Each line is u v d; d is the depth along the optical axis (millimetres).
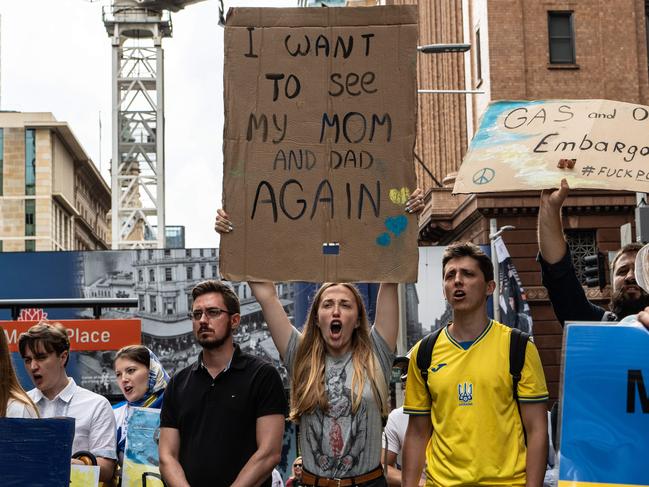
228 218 8812
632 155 8633
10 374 9055
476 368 7984
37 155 134750
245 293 45094
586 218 46500
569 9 48406
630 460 6762
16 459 7684
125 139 104000
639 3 48969
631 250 9031
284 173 8859
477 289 8102
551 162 8656
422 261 45656
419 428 8312
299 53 8984
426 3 58844
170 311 47562
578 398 6855
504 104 8898
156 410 10445
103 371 32375
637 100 48344
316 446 8594
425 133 58344
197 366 8883
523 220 46875
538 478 7805
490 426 7891
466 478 7844
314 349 8789
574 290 8758
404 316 39188
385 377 8898
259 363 8867
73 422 7805
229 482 8570
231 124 8906
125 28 104188
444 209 52344
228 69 8953
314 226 8805
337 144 8898
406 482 8297
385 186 8836
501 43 47969
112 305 14070
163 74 104438
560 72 48156
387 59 8969
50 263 48188
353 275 8758
